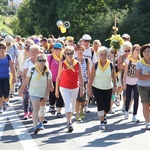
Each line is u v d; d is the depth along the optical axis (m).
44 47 16.53
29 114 12.38
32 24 74.06
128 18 45.88
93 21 51.16
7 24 132.25
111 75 10.80
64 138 9.78
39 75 10.10
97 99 10.77
